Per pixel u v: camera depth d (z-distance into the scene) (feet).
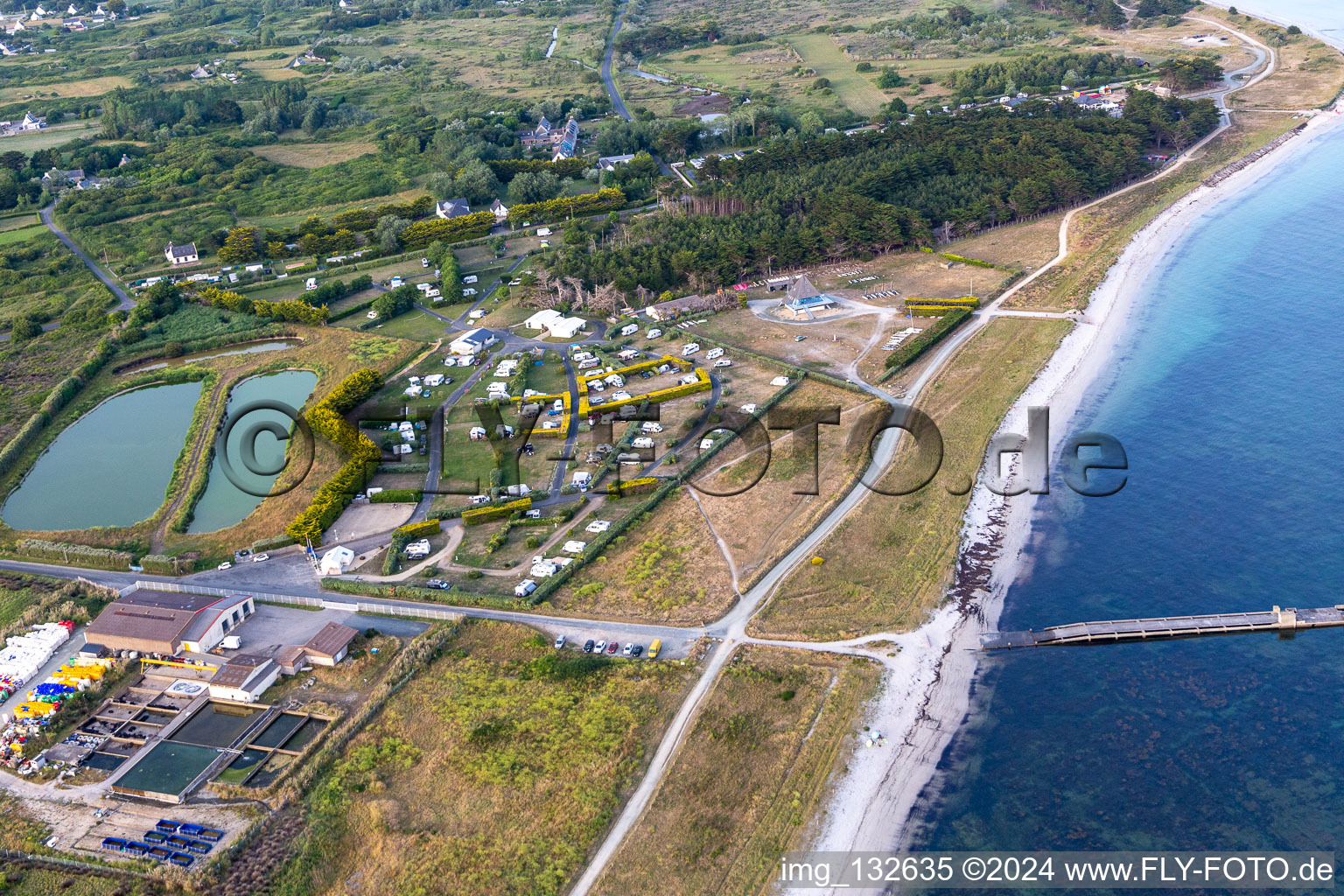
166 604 553.23
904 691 478.59
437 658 515.91
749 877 388.37
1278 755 433.89
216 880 395.75
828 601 541.34
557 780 433.89
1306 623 501.56
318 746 462.19
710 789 426.10
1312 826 401.90
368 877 396.57
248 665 505.66
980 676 488.02
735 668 492.13
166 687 511.40
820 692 476.13
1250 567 550.36
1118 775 431.02
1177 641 501.56
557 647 515.50
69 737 480.23
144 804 436.35
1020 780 431.02
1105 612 525.34
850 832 409.08
